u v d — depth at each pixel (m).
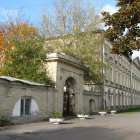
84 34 22.28
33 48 18.03
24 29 25.33
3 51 23.78
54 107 16.75
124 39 9.98
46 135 9.02
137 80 58.94
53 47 22.23
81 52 21.53
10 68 17.28
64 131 10.23
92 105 24.53
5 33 26.16
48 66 17.56
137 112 31.70
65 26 22.86
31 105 14.33
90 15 22.78
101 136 8.91
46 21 23.33
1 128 10.78
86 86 27.20
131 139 8.32
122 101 40.31
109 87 31.92
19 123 12.95
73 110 20.48
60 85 17.67
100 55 23.02
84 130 10.65
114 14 9.92
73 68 19.95
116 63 37.03
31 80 16.48
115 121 15.88
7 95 12.20
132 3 9.46
